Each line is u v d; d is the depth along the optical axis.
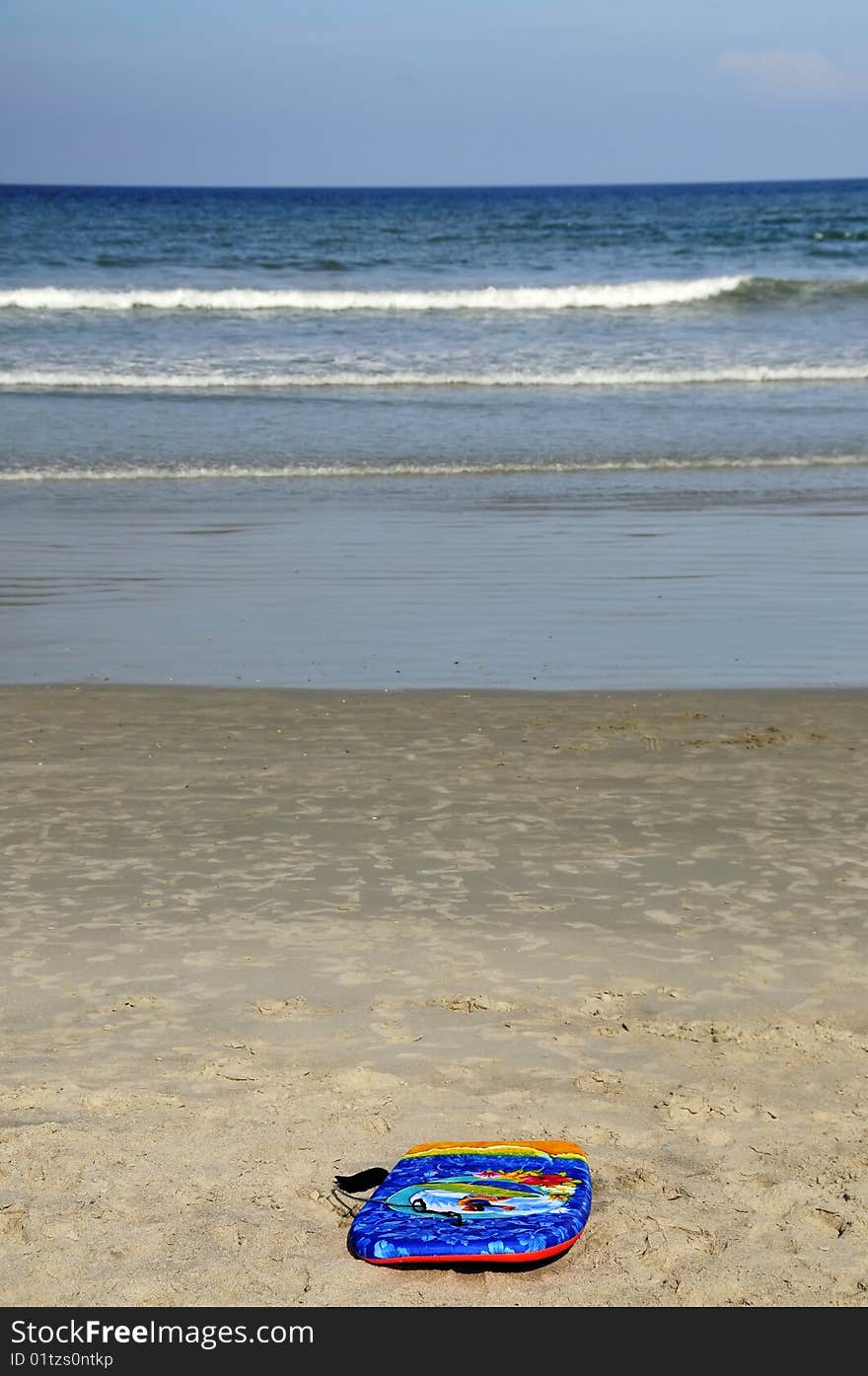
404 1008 4.80
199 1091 4.24
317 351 25.09
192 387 21.92
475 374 23.22
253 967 5.10
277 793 6.96
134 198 121.69
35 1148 3.90
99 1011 4.77
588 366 24.12
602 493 15.38
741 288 32.59
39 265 37.78
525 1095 4.23
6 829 6.47
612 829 6.49
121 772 7.28
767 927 5.45
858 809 6.77
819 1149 3.95
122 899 5.70
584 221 70.69
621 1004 4.84
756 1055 4.50
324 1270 3.44
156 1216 3.62
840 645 9.95
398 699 8.64
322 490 15.45
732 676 9.21
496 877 5.92
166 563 12.21
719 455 17.48
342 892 5.77
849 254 44.69
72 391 21.34
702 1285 3.38
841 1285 3.39
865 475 16.42
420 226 62.62
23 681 9.02
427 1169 3.74
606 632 10.25
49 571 11.88
